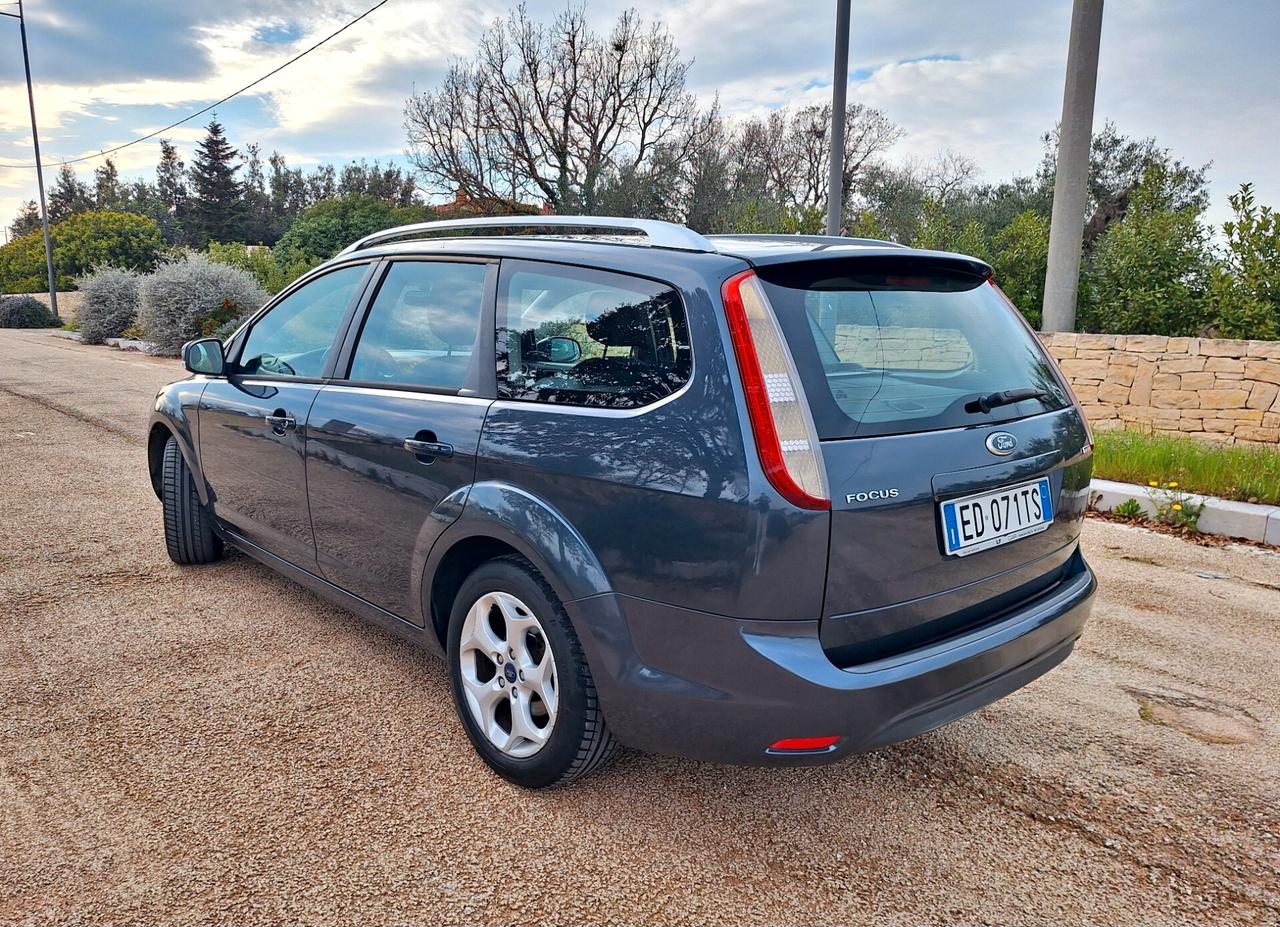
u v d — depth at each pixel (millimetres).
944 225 12602
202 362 3852
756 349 2062
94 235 49594
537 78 30422
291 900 2092
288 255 33312
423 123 30906
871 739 2092
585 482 2277
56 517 5391
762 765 2143
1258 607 4297
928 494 2174
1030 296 11672
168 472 4336
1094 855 2354
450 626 2746
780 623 2029
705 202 29656
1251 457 6434
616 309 2357
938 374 2398
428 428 2756
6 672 3275
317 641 3615
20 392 11312
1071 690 3369
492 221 2928
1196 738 3002
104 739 2807
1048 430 2590
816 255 2268
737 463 2018
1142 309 10281
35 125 33562
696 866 2260
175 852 2258
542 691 2461
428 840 2330
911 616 2203
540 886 2164
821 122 38000
